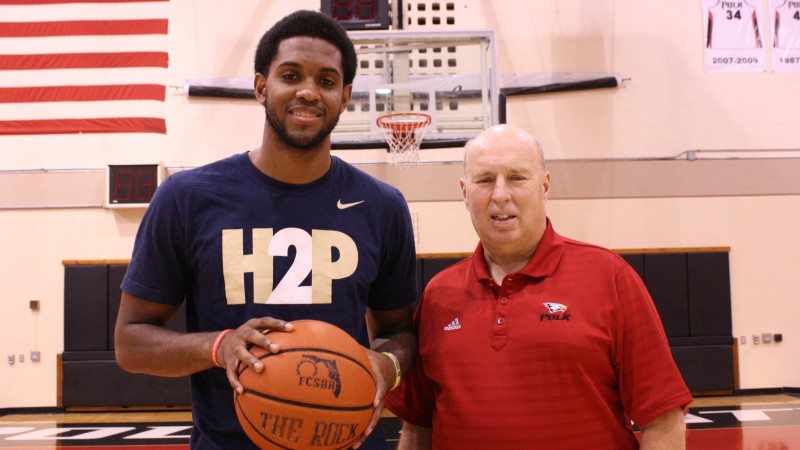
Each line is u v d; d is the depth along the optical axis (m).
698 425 5.53
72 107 7.20
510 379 1.66
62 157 7.18
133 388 6.88
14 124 7.16
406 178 7.22
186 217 1.63
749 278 7.22
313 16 1.62
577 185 7.22
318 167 1.68
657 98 7.32
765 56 7.40
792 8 7.46
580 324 1.66
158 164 7.05
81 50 7.24
